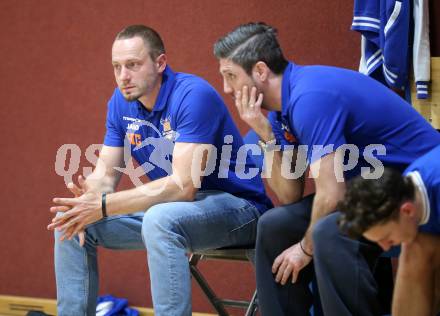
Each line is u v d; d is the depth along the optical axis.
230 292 10.08
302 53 9.62
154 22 10.20
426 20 8.21
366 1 8.32
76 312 7.27
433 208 5.16
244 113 6.78
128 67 7.52
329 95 6.25
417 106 8.34
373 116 6.34
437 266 5.47
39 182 10.77
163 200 7.21
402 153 6.39
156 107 7.66
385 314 6.65
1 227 11.01
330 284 5.94
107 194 7.27
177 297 6.61
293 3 9.62
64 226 7.19
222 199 7.38
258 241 6.61
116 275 10.55
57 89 10.64
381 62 8.45
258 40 6.64
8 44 10.82
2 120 10.91
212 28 9.95
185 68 10.10
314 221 6.24
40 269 10.84
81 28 10.48
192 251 7.08
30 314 10.16
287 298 6.51
